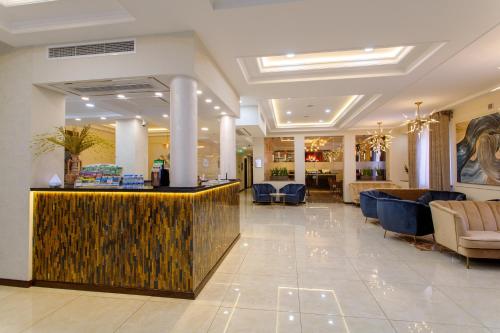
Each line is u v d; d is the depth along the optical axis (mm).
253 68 4824
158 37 3320
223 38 3475
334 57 4805
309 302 3047
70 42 3490
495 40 3633
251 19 3059
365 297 3156
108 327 2594
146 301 3105
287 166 13695
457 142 7258
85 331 2533
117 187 3586
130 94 4102
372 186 10867
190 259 3178
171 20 3039
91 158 8617
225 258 4516
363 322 2652
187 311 2875
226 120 5730
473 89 5816
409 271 3941
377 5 2840
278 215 8617
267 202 11375
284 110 8984
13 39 3420
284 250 4949
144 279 3281
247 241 5555
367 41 3635
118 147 6461
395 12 2973
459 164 7160
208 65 3814
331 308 2916
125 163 6426
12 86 3619
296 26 3227
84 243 3445
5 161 3607
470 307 2928
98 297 3219
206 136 9711
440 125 7652
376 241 5547
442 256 4621
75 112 6121
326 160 14797
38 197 3580
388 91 5898
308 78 5152
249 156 21422
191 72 3270
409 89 5797
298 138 12250
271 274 3846
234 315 2791
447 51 3967
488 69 4668
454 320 2680
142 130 6715
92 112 6172
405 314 2793
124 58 3361
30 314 2836
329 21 3129
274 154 13812
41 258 3549
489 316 2750
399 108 7676
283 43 3641
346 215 8594
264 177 12414
